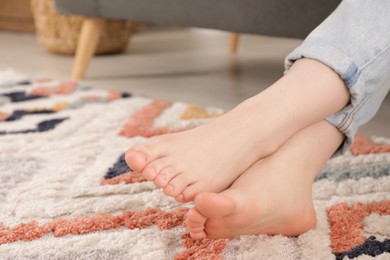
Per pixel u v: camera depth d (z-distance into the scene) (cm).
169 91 196
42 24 278
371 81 95
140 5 193
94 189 111
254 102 93
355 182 112
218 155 91
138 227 99
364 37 93
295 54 95
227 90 197
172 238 96
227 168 91
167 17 188
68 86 195
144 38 337
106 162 124
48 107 165
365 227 97
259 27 165
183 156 91
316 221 96
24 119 154
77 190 111
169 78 219
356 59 92
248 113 93
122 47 286
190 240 94
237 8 168
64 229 98
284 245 93
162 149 92
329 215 100
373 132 145
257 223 90
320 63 93
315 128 96
